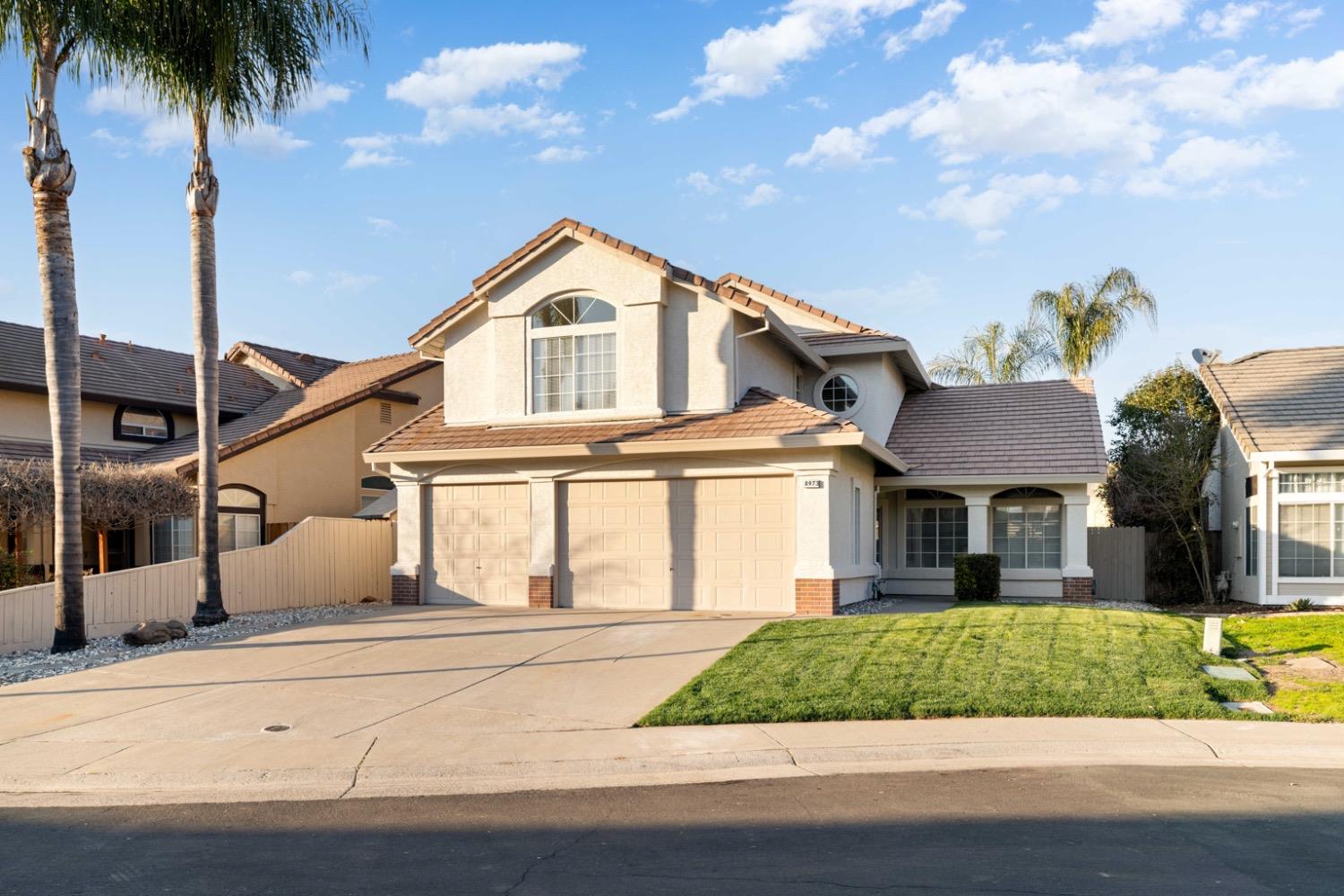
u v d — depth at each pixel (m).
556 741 9.09
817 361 21.39
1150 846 6.29
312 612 18.69
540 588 18.44
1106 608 17.28
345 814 7.33
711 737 9.11
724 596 17.52
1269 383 24.03
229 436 25.34
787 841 6.47
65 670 12.95
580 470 18.38
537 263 19.27
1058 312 32.47
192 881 5.91
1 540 18.80
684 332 18.52
